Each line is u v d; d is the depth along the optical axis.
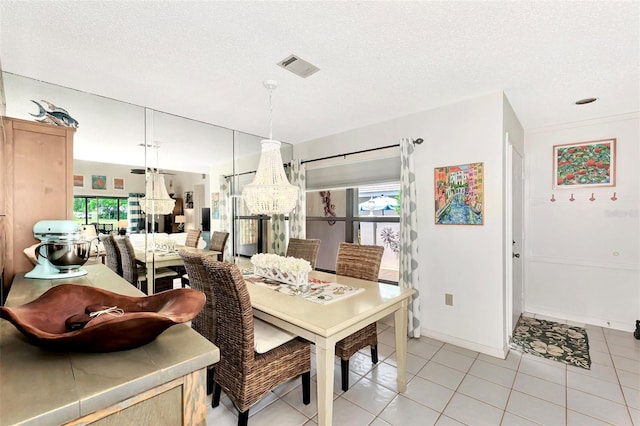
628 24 1.62
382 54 1.95
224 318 1.70
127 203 2.91
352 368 2.40
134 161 2.95
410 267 3.00
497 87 2.48
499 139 2.56
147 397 0.69
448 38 1.77
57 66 2.11
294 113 3.10
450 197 2.85
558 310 3.48
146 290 3.05
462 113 2.77
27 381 0.63
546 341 2.85
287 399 2.01
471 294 2.72
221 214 3.69
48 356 0.74
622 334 3.00
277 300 1.87
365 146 3.54
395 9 1.51
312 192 4.48
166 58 2.00
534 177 3.62
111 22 1.62
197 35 1.74
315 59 2.02
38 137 1.86
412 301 2.99
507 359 2.52
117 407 0.64
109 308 0.97
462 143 2.77
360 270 2.56
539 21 1.60
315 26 1.66
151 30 1.69
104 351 0.76
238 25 1.65
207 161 3.52
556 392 2.05
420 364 2.45
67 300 0.98
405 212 3.02
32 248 1.76
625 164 3.10
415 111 3.05
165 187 3.19
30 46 1.85
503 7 1.50
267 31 1.71
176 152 3.25
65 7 1.49
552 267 3.52
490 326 2.61
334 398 2.00
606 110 3.00
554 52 1.92
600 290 3.24
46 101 2.40
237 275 1.55
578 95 2.63
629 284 3.09
